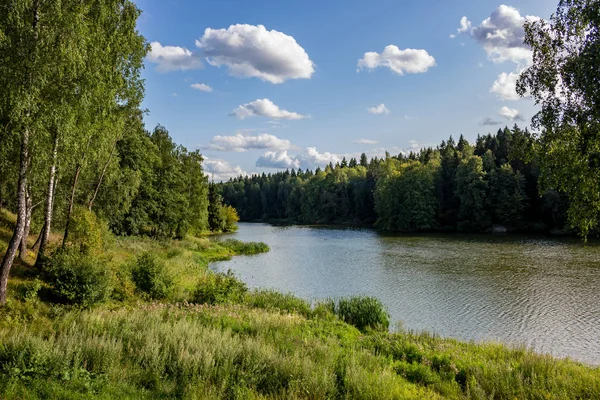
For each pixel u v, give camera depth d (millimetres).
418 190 73625
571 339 16469
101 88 15914
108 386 7434
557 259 34719
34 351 8172
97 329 10781
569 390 8492
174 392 7477
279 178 170125
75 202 28172
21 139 13688
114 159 25984
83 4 15344
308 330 13398
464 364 10406
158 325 11344
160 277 18562
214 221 75312
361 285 26734
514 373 9570
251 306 17359
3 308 12922
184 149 57094
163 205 46406
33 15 13531
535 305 21141
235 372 8633
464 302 22000
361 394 7934
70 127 14453
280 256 41625
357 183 106125
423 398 8008
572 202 10719
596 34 9242
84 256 16688
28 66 12664
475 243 48531
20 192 13844
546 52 10539
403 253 41250
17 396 6578
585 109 9672
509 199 64125
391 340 13289
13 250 13633
